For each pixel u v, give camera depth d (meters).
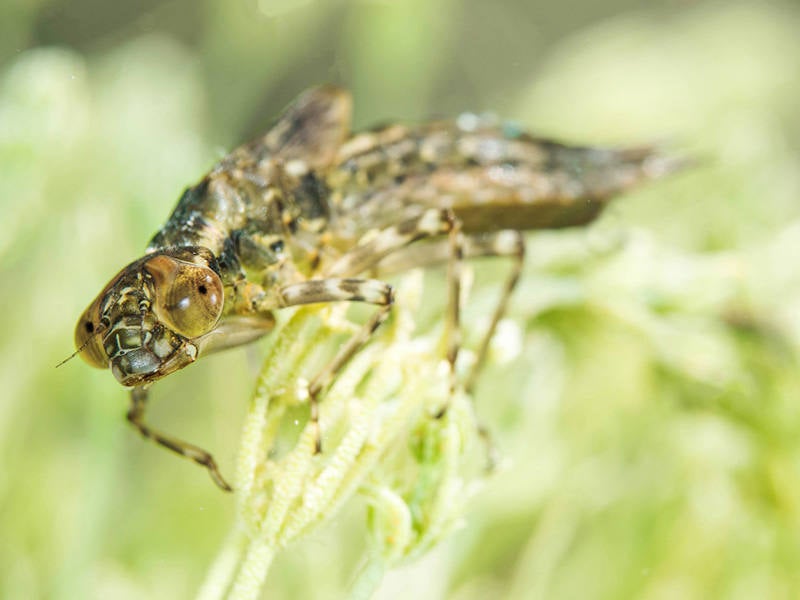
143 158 0.19
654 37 0.28
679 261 0.17
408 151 0.16
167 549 0.20
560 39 0.43
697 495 0.18
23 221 0.18
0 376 0.19
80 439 0.19
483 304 0.15
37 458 0.19
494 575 0.19
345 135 0.16
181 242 0.14
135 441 0.21
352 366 0.14
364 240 0.15
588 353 0.18
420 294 0.14
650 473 0.19
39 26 0.23
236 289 0.14
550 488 0.19
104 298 0.14
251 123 0.24
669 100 0.27
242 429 0.14
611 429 0.18
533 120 0.29
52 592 0.18
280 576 0.17
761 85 0.27
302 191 0.15
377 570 0.14
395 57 0.25
